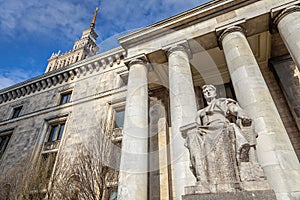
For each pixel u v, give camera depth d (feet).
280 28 37.70
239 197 11.69
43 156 65.51
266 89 31.99
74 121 66.03
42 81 91.40
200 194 12.72
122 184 31.30
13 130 81.41
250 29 42.34
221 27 42.65
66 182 47.34
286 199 21.84
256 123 28.53
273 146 26.07
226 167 13.30
